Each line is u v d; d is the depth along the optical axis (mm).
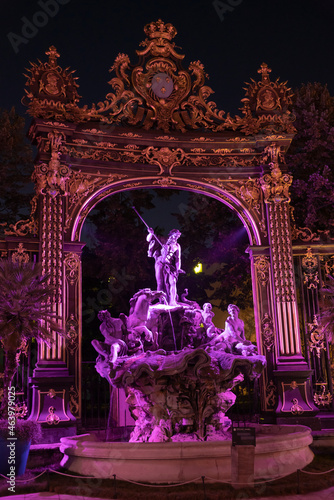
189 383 14578
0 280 14867
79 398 17234
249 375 15211
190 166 19797
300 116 26109
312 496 10664
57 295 17375
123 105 19531
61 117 18391
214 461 11836
